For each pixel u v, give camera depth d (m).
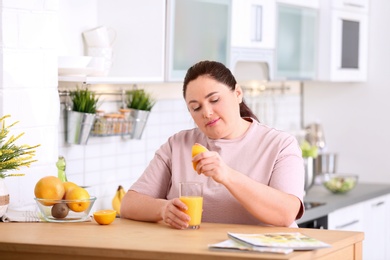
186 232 2.74
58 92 3.82
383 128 5.96
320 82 6.16
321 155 5.61
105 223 2.91
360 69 5.95
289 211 2.79
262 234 2.58
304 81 6.09
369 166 6.03
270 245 2.38
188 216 2.77
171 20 4.12
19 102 3.31
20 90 3.31
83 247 2.51
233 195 2.77
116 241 2.58
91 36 3.99
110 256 2.49
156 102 4.75
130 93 4.46
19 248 2.60
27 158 3.09
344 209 5.05
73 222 3.00
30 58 3.36
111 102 4.37
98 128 4.17
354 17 5.82
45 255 2.59
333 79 5.65
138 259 2.46
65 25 3.96
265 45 5.02
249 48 4.86
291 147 2.96
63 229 2.83
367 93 6.02
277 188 2.87
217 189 2.96
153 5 4.09
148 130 4.72
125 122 4.32
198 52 4.36
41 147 3.43
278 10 5.12
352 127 6.08
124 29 4.14
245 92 5.53
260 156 2.96
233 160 2.98
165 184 3.15
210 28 4.44
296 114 6.16
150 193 3.10
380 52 5.95
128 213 3.04
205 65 2.92
